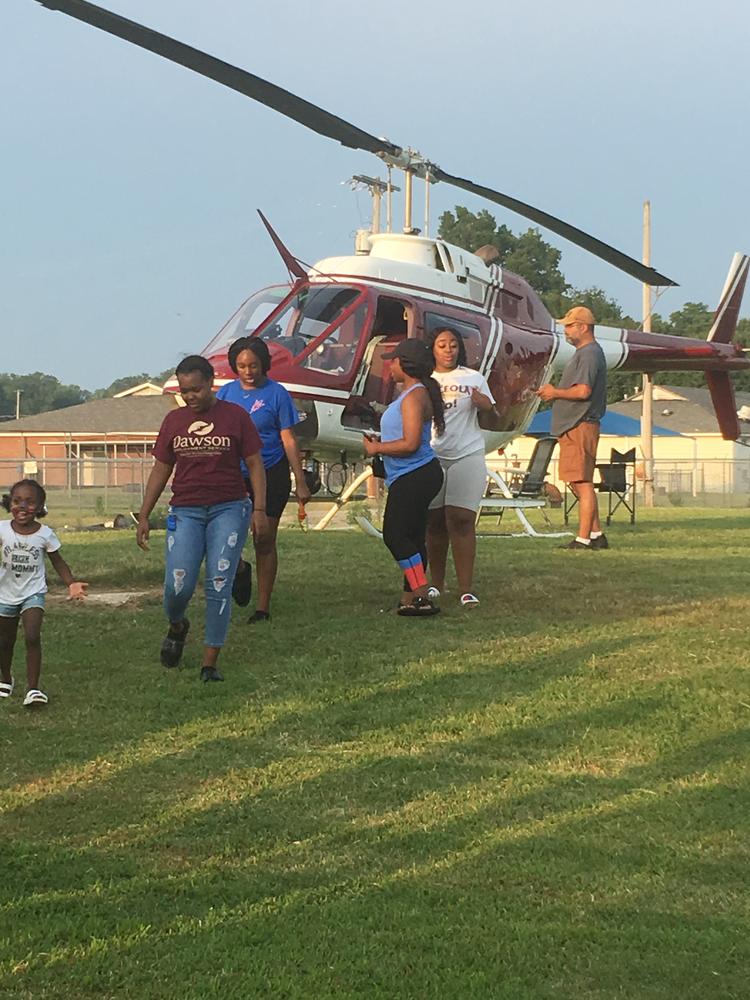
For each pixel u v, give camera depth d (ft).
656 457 168.04
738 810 13.07
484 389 26.45
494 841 12.23
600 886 11.09
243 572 25.29
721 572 32.17
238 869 11.59
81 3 33.14
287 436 24.25
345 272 45.01
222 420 19.89
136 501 96.12
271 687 18.69
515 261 251.60
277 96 40.91
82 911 10.62
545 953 9.75
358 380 44.21
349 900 10.83
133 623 23.93
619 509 81.41
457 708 17.34
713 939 9.93
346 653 21.07
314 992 9.19
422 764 14.82
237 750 15.52
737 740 15.58
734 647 21.07
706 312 269.23
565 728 16.31
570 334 39.70
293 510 73.26
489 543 42.24
